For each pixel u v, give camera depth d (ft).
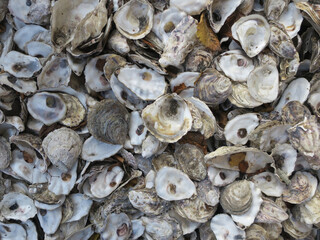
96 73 1.44
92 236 1.48
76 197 1.46
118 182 1.42
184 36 1.37
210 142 1.50
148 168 1.46
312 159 1.39
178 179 1.42
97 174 1.43
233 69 1.46
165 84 1.43
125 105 1.44
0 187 1.43
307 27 1.56
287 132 1.44
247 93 1.45
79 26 1.28
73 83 1.46
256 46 1.45
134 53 1.43
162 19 1.42
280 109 1.50
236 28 1.43
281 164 1.46
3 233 1.46
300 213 1.47
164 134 1.37
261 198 1.41
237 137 1.45
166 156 1.45
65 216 1.43
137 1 1.39
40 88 1.43
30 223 1.47
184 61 1.42
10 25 1.51
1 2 1.44
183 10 1.39
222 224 1.43
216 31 1.42
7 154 1.42
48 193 1.40
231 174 1.43
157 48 1.43
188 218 1.40
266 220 1.40
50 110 1.41
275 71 1.45
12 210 1.45
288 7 1.50
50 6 1.41
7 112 1.43
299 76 1.56
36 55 1.47
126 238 1.43
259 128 1.41
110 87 1.46
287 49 1.43
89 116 1.37
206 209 1.42
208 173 1.40
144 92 1.42
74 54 1.33
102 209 1.43
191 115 1.36
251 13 1.50
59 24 1.36
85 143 1.42
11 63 1.42
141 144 1.42
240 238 1.40
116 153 1.43
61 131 1.38
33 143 1.38
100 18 1.34
